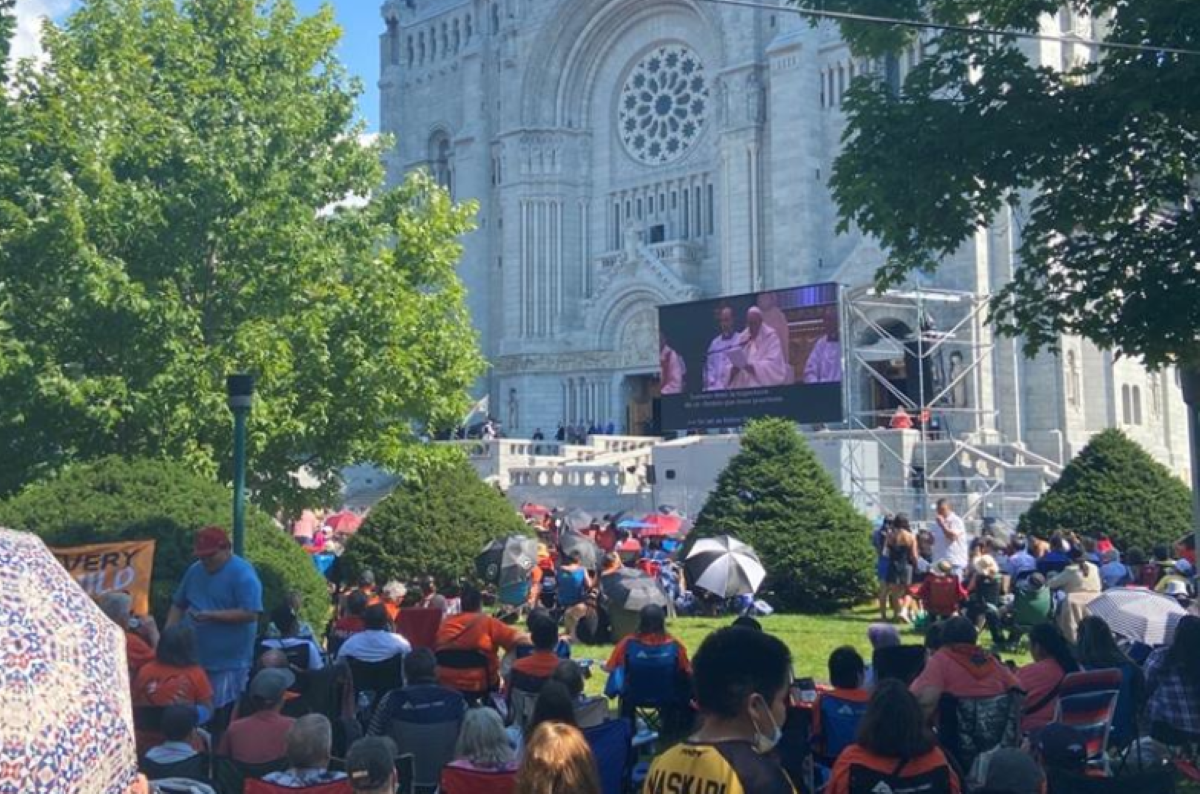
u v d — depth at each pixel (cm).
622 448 6406
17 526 1933
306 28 3247
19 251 2636
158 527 1936
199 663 1336
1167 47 1664
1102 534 3359
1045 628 1331
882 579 2945
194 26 3189
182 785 921
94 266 2600
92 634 372
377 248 3281
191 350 2741
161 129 2842
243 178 2856
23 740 333
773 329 5166
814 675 2159
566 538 2852
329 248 2983
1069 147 1748
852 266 5844
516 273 7606
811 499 3216
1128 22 1758
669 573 3084
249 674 1389
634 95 7481
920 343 4862
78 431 2723
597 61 7625
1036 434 5541
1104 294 1817
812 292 5053
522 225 7606
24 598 360
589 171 7669
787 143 6347
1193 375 1747
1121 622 1630
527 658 1359
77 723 348
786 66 6375
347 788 916
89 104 2769
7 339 2573
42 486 2028
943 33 1964
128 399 2661
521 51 7681
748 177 6538
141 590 1717
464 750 985
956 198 1800
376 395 2962
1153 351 1761
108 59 2939
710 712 605
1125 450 3519
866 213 1867
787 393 5103
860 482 4519
